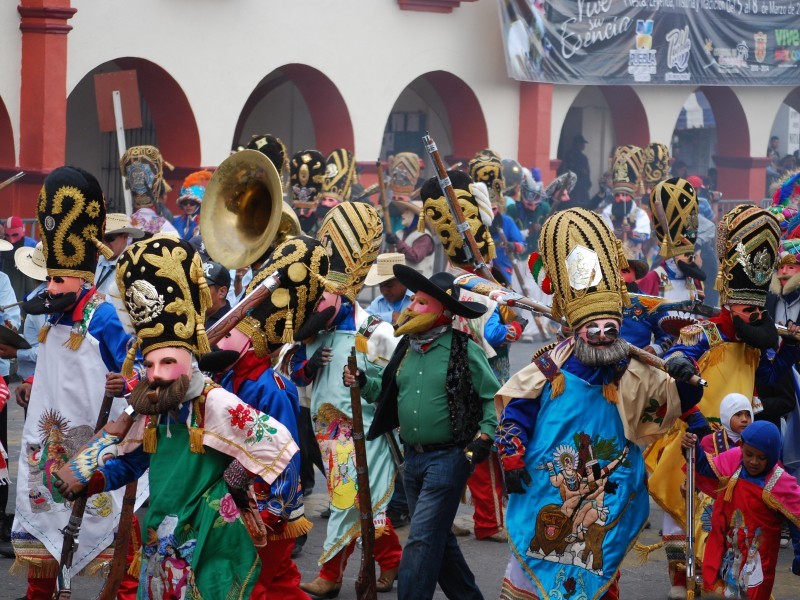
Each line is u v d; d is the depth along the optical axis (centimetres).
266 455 638
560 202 2559
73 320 837
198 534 641
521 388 737
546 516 733
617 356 718
